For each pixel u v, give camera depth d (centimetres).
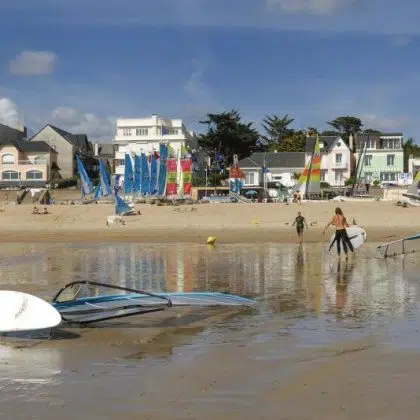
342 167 9688
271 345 850
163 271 1883
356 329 950
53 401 614
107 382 680
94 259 2381
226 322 1027
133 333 948
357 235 2419
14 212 5575
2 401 614
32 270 1953
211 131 11544
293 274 1745
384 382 664
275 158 10081
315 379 679
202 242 3491
